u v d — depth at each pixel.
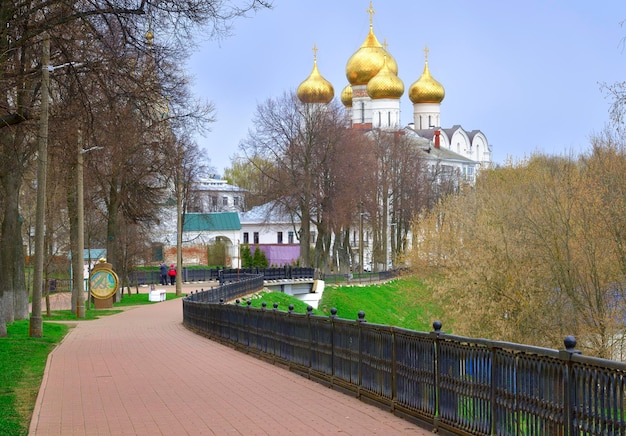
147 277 85.75
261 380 17.98
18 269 36.91
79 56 24.41
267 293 62.09
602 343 36.12
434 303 48.97
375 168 93.38
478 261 41.62
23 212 49.34
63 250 52.78
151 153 51.06
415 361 12.60
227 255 100.50
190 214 110.00
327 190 83.75
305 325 18.30
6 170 32.28
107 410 14.41
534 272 40.19
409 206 98.69
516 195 43.75
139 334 32.25
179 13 21.33
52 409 14.56
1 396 16.05
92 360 22.67
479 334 41.97
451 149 154.00
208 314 30.27
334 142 82.75
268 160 87.62
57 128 28.61
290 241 126.69
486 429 10.55
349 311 72.56
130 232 63.56
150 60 23.77
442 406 11.76
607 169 37.69
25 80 25.20
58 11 22.34
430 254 48.84
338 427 12.37
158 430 12.52
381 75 138.50
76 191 44.88
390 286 82.81
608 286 37.25
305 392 16.02
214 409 14.27
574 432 8.60
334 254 94.75
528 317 40.00
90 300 53.44
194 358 23.00
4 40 20.86
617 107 28.41
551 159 54.50
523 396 9.65
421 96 155.00
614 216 36.66
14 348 24.86
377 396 14.08
